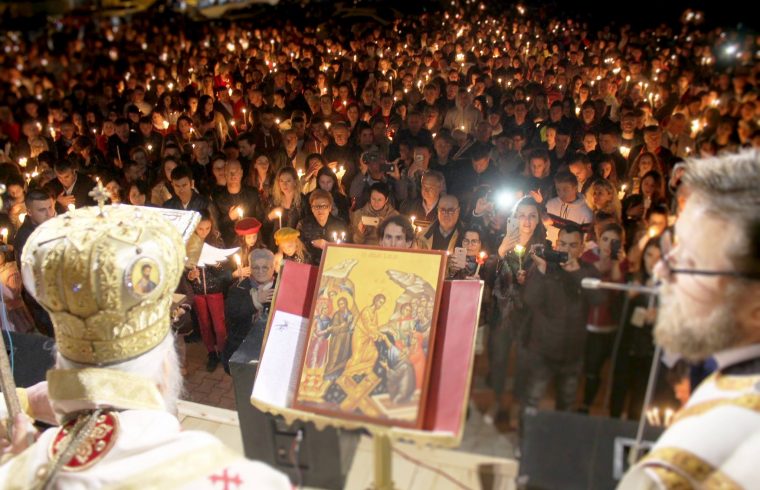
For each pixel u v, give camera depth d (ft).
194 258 9.01
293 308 4.19
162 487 2.97
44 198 9.32
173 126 16.20
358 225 9.98
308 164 12.32
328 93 16.46
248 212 10.88
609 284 3.69
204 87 19.38
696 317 2.65
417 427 3.51
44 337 5.65
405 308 3.85
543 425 3.82
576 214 8.74
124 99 19.11
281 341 4.09
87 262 3.05
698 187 2.65
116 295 3.11
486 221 9.29
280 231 8.96
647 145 10.50
